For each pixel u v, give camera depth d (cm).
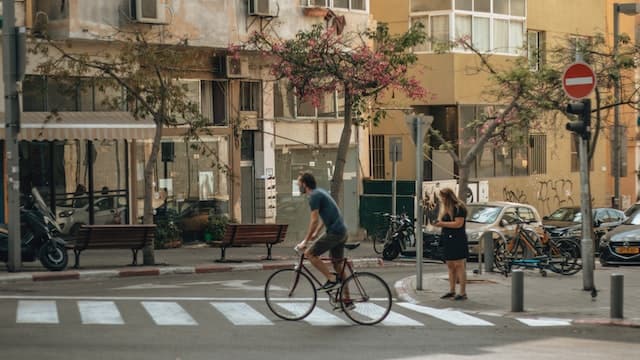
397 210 3619
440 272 2525
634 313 1691
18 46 2188
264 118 3284
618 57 2938
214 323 1533
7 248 2227
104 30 2784
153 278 2239
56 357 1212
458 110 3853
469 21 3900
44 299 1775
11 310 1627
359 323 1555
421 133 2014
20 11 2662
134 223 2936
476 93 3894
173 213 3056
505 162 4159
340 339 1405
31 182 2725
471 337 1446
